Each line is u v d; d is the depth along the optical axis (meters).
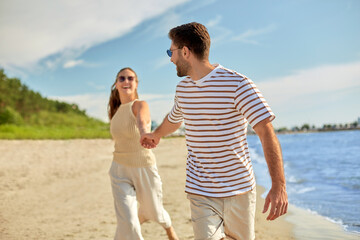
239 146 2.05
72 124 52.91
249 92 1.94
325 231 3.72
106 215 4.83
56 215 4.93
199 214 2.10
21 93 54.06
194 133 2.11
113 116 3.12
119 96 3.21
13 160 12.69
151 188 3.00
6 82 53.72
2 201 5.91
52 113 54.38
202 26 2.12
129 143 2.96
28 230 4.20
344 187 6.41
